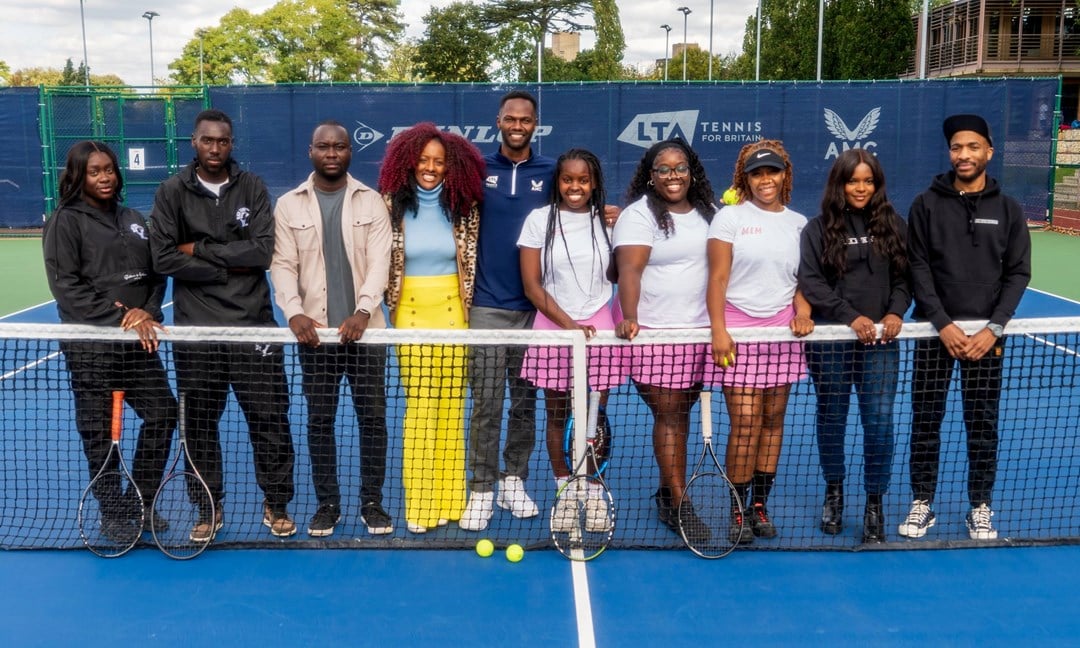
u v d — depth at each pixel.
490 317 4.82
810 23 43.97
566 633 3.79
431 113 17.58
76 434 6.14
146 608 3.99
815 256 4.52
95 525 4.77
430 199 4.66
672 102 17.67
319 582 4.22
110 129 18.19
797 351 4.54
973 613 3.95
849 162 4.42
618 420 6.41
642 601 4.05
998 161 18.28
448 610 3.97
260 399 4.55
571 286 4.63
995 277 4.48
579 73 55.34
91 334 4.41
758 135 17.78
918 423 4.67
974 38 40.84
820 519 4.88
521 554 4.43
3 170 18.83
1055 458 5.61
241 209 4.42
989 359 4.58
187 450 4.49
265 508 4.71
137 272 4.51
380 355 4.62
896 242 4.45
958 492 5.27
